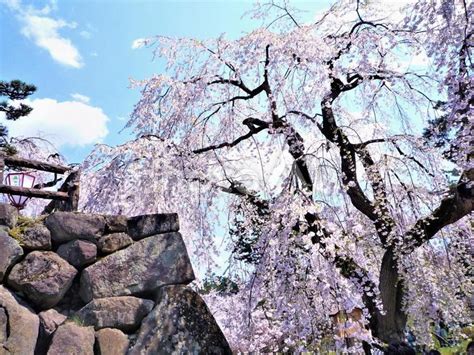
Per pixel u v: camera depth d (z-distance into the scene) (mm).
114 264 2834
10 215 2732
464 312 5652
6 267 2590
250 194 5680
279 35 5754
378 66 6035
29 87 9055
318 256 4637
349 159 5703
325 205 5688
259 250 4871
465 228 5703
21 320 2441
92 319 2633
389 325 4961
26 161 3027
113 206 4730
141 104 5906
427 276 5355
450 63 4516
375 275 5656
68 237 2840
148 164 4859
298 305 4453
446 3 4566
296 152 5438
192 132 6293
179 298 2881
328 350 4473
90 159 5020
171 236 3068
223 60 5840
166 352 2680
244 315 4895
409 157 5848
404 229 5320
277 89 5520
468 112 4305
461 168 4504
